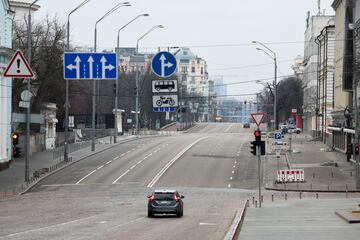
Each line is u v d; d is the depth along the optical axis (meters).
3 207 67.81
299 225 47.59
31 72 35.91
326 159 128.50
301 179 99.38
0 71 104.94
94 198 79.31
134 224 50.09
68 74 59.06
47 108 145.25
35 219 54.59
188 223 51.41
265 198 81.94
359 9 116.12
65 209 65.69
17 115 93.44
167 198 56.81
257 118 70.38
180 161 121.94
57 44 152.38
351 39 125.75
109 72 58.97
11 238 38.44
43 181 99.50
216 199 79.56
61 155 131.75
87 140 176.38
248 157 129.88
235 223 44.25
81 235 40.75
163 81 37.50
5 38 108.31
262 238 37.94
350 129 118.12
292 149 148.25
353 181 99.69
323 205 70.38
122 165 117.31
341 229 44.12
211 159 125.31
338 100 147.00
